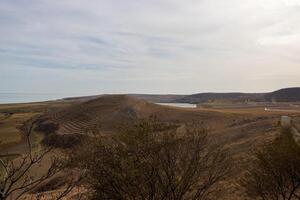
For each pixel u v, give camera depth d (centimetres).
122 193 843
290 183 1497
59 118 8988
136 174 829
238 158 2105
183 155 921
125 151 848
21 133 5378
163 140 881
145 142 867
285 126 2775
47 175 481
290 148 1448
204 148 964
